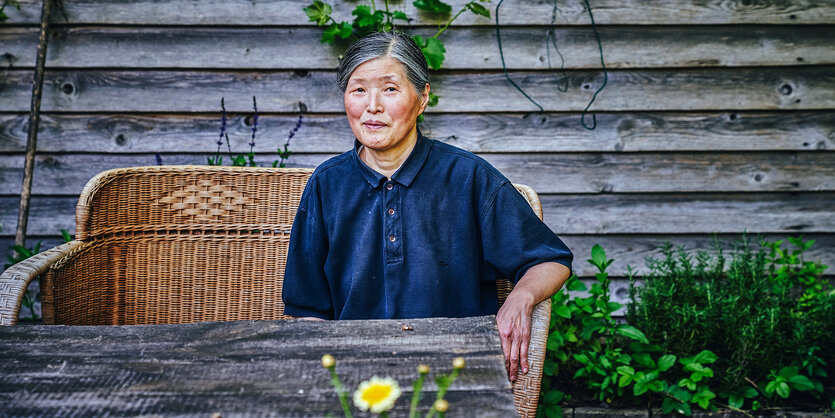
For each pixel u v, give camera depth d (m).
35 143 2.62
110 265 1.75
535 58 2.74
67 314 1.60
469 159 1.50
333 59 2.73
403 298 1.48
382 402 0.69
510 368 1.23
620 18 2.70
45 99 2.72
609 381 2.31
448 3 2.69
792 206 2.83
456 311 1.50
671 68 2.74
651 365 2.23
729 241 2.86
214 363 0.97
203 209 1.82
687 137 2.79
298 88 2.75
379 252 1.49
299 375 0.93
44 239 2.81
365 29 2.70
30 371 0.95
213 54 2.72
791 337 2.37
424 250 1.46
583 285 2.32
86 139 2.76
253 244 1.85
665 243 2.71
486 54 2.73
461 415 0.82
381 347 1.01
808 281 2.69
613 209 2.84
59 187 2.78
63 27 2.68
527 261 1.44
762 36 2.71
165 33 2.70
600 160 2.81
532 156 2.81
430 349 1.00
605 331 2.45
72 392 0.89
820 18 2.68
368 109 1.42
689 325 2.33
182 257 1.82
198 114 2.77
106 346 1.03
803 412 2.25
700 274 2.66
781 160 2.80
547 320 1.29
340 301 1.57
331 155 2.80
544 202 2.84
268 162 2.80
